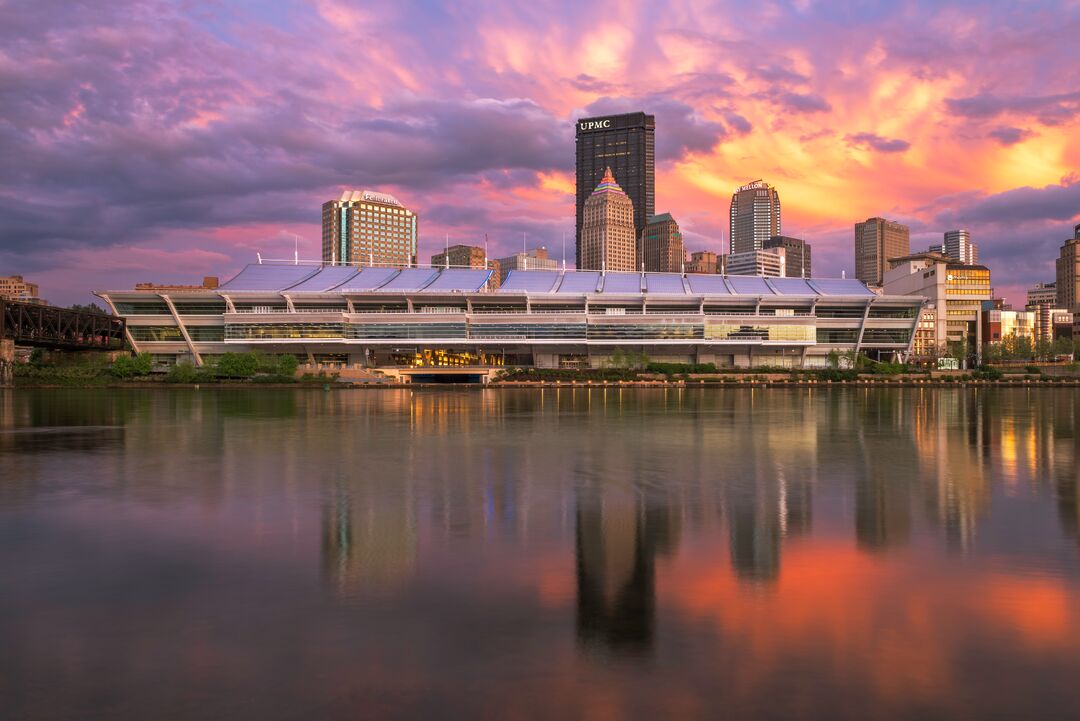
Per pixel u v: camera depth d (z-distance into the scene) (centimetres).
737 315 17525
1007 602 1368
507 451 3778
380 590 1448
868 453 3659
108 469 3108
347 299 17188
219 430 5000
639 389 13612
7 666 1122
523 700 1008
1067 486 2628
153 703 1009
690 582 1491
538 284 18975
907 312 18188
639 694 1023
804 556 1686
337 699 1014
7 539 1864
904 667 1103
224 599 1398
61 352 15588
